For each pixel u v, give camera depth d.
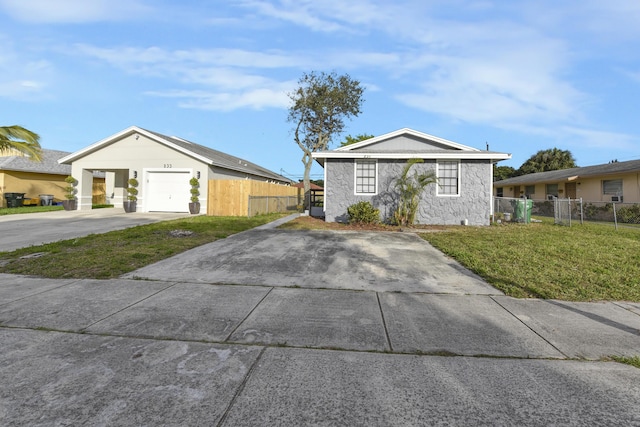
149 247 8.35
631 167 18.19
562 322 4.05
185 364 2.99
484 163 14.08
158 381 2.71
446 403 2.46
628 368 3.01
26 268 6.35
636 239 10.13
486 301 4.79
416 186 14.04
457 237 10.31
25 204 21.00
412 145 15.49
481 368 2.98
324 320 4.05
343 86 31.44
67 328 3.74
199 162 17.67
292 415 2.31
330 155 14.28
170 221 13.95
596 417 2.32
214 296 4.89
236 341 3.47
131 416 2.27
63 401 2.43
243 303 4.61
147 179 18.14
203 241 9.30
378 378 2.80
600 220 19.17
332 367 2.97
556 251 8.05
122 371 2.85
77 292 5.02
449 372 2.91
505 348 3.38
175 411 2.33
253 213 17.20
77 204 19.17
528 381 2.78
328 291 5.20
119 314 4.16
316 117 32.59
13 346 3.29
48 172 22.61
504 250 8.16
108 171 22.19
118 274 6.04
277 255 7.70
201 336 3.57
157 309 4.35
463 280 5.84
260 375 2.82
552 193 25.31
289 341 3.48
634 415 2.35
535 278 5.85
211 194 17.20
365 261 7.20
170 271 6.28
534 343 3.49
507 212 16.91
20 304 4.48
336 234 10.99
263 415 2.30
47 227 12.09
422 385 2.70
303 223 13.91
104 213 17.44
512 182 29.94
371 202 14.47
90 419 2.24
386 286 5.48
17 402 2.41
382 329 3.80
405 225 13.48
